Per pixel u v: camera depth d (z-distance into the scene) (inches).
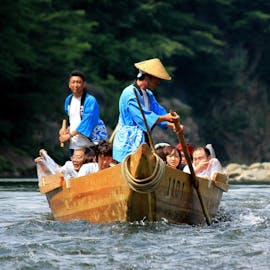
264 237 845.8
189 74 5334.6
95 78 4259.4
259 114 5792.3
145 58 4633.4
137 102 930.7
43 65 3457.2
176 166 1015.6
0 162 3036.4
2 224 992.9
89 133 1095.0
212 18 5551.2
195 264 712.4
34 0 3639.3
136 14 4798.2
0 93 3447.3
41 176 1040.2
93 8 4672.7
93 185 925.8
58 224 928.9
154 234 853.2
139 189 863.1
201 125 5467.5
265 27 5629.9
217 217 1070.4
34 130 3585.1
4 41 3304.6
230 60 5447.8
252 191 1668.3
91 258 736.3
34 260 727.1
